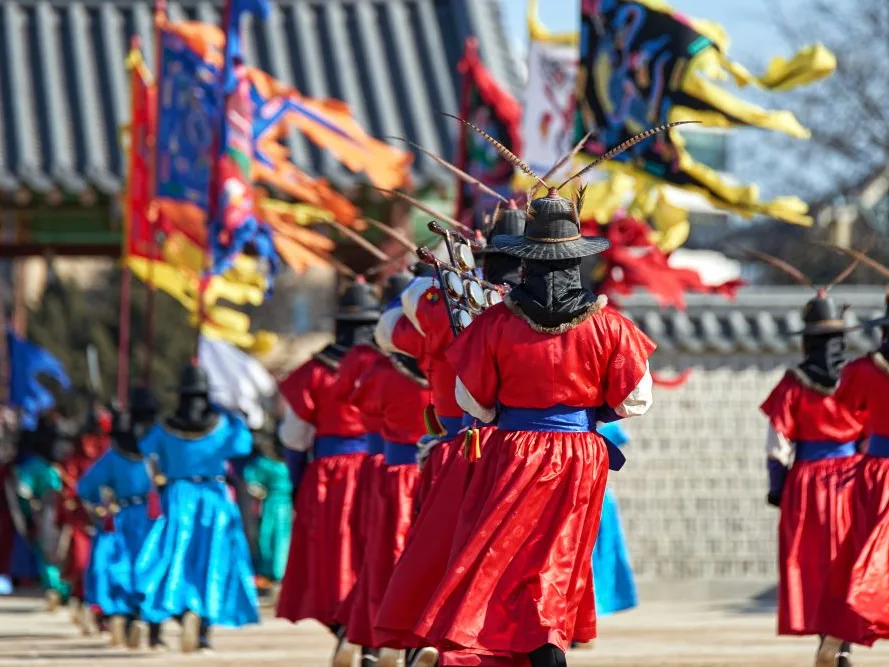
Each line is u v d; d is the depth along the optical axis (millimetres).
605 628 32219
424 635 14758
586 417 15344
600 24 28750
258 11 30859
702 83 27625
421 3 47031
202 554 26641
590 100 28953
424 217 42312
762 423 42094
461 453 15609
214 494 26844
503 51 46812
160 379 67312
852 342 41719
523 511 14953
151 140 35562
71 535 35406
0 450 45531
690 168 27891
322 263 31891
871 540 20578
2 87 44562
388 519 20016
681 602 40688
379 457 20766
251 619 26844
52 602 39031
